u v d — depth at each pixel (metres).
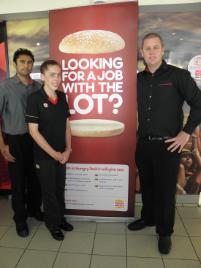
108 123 2.49
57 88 2.37
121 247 2.30
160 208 2.23
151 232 2.53
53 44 2.47
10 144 2.40
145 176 2.38
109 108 2.46
